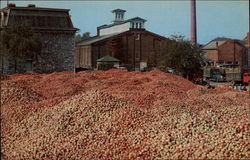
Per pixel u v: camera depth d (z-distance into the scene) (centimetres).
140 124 1698
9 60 5800
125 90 3005
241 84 4484
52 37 6219
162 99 2378
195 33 7369
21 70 5931
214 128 1469
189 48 5028
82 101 2053
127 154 1452
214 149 1258
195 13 7319
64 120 1906
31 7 6228
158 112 1988
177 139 1397
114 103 1986
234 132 1351
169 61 5016
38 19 6200
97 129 1755
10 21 6038
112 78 3991
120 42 8138
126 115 1798
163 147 1373
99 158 1527
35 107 2303
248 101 2641
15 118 2197
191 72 5069
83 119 1869
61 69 6291
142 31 8262
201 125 1498
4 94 2628
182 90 3172
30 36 5778
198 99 2494
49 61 6197
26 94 2686
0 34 5731
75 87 3334
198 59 5041
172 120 1650
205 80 4984
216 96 2708
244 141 1272
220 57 7756
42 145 1752
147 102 2325
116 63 7100
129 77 4266
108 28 9488
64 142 1728
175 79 4056
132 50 8231
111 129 1719
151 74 4347
